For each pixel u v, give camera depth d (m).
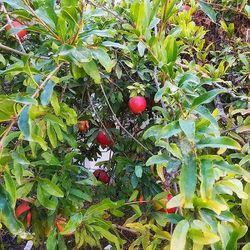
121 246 0.68
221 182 0.39
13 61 0.75
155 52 0.51
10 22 0.58
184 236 0.35
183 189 0.34
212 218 0.37
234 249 0.34
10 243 1.08
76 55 0.45
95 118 0.91
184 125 0.35
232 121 0.64
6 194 0.37
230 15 0.96
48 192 0.52
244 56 0.78
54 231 0.57
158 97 0.42
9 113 0.38
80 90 0.88
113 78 0.87
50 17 0.46
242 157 0.56
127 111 0.95
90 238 0.60
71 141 0.67
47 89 0.42
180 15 0.83
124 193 0.86
